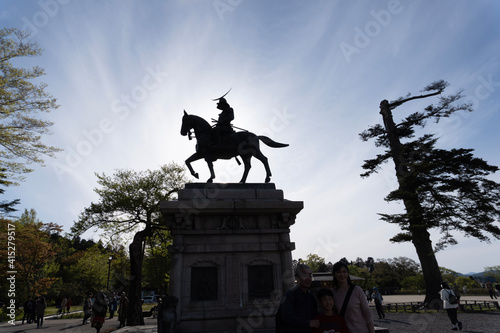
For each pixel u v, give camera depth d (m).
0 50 15.58
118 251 27.31
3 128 16.39
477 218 21.55
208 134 9.98
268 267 8.50
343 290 4.27
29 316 22.06
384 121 27.97
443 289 11.63
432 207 22.58
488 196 21.95
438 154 23.80
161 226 22.97
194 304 7.76
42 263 34.59
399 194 22.78
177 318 7.50
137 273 19.69
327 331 3.83
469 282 50.16
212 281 8.15
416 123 27.08
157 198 22.66
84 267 48.06
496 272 77.69
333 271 4.38
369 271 55.31
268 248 8.60
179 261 8.08
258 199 9.00
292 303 4.20
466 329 11.55
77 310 37.38
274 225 8.91
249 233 8.63
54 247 35.91
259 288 8.20
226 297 7.95
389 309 20.50
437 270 21.39
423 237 22.09
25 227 33.59
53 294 43.34
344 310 4.09
